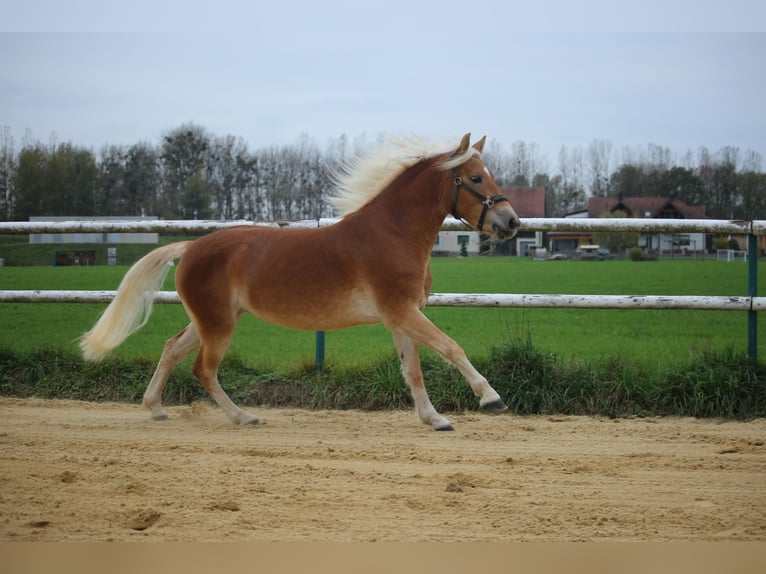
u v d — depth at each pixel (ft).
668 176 272.72
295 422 22.74
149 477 15.76
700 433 20.94
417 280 21.07
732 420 22.94
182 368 26.66
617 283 93.91
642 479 15.99
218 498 14.32
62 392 26.50
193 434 20.89
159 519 13.17
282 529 12.76
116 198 171.53
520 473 16.49
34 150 146.82
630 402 23.94
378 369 25.58
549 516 13.48
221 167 191.01
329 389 25.43
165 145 188.55
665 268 131.13
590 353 34.42
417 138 22.02
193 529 12.68
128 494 14.57
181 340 23.36
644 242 212.64
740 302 24.31
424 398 21.68
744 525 13.01
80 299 27.37
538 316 57.41
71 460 17.16
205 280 22.27
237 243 22.39
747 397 23.35
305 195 188.14
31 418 22.90
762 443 19.30
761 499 14.52
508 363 24.77
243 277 22.08
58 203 149.48
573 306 24.71
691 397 23.61
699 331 48.21
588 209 253.65
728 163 241.96
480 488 15.30
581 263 152.97
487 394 20.03
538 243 231.30
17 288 68.39
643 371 24.95
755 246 24.64
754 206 211.00
